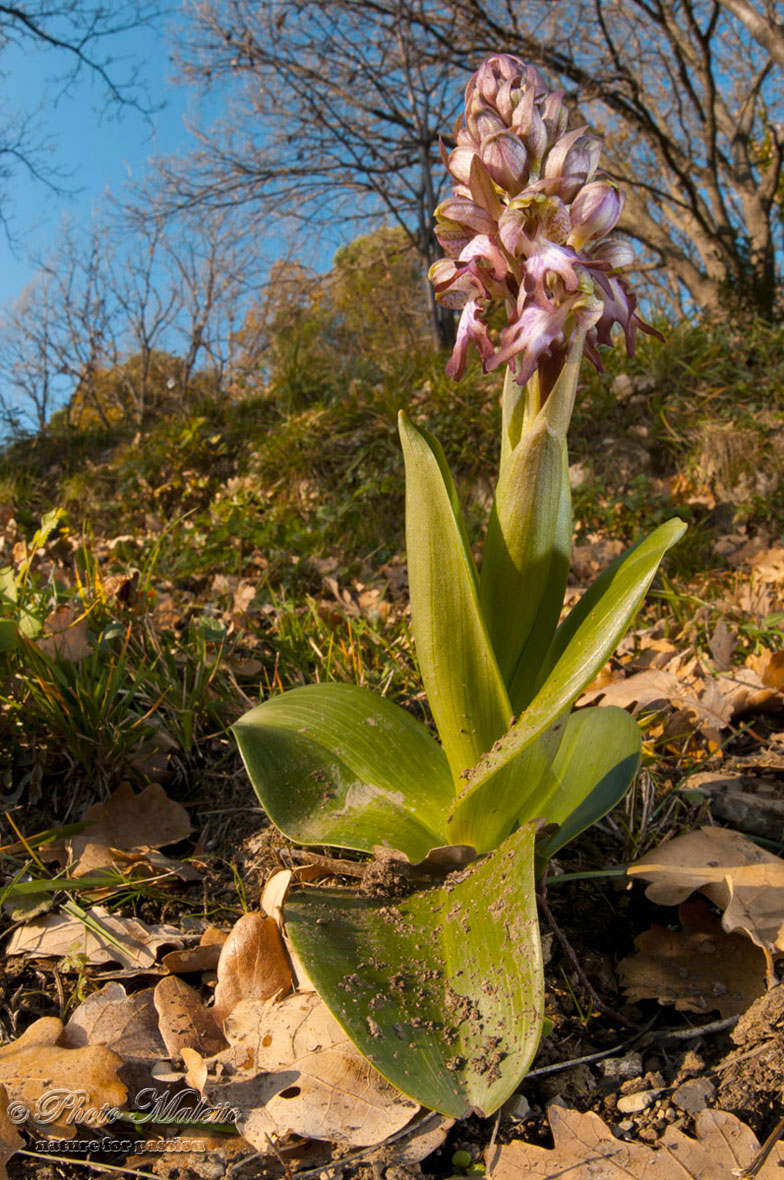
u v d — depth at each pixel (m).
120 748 0.47
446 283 0.32
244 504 1.24
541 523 0.32
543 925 0.36
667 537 0.29
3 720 0.48
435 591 0.31
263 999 0.32
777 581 0.84
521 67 0.32
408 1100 0.27
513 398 0.33
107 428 1.87
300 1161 0.27
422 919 0.32
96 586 0.61
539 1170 0.25
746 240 2.27
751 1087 0.28
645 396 1.34
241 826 0.45
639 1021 0.32
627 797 0.43
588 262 0.29
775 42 1.80
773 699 0.53
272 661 0.61
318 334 3.50
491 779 0.32
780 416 1.25
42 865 0.41
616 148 3.12
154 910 0.39
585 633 0.30
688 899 0.38
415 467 0.30
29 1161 0.28
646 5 2.30
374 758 0.38
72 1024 0.32
